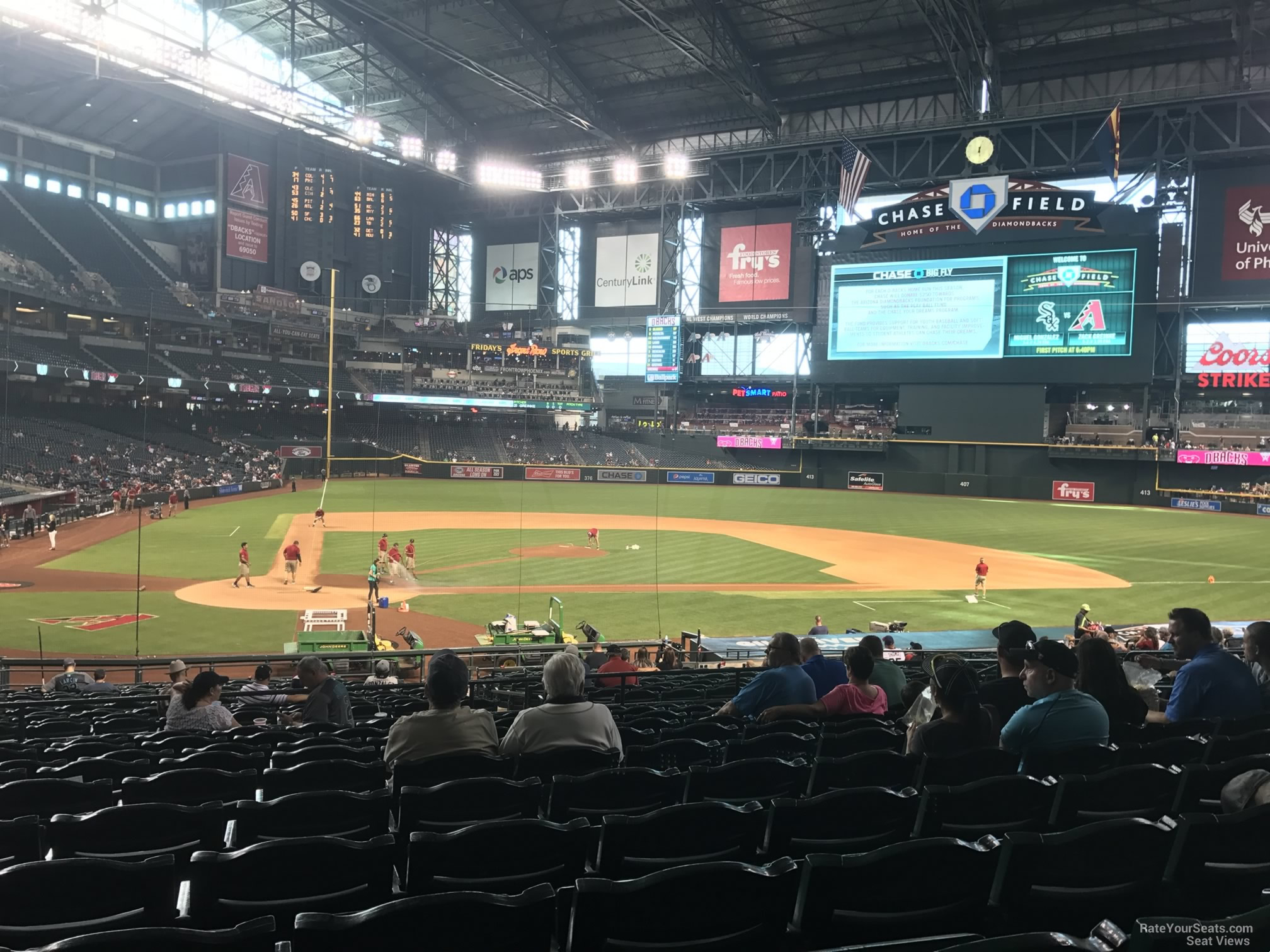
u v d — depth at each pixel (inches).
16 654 775.7
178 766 228.2
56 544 1414.9
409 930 92.0
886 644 665.0
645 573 1280.8
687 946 105.8
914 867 110.4
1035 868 114.8
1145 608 1086.4
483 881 130.7
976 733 215.9
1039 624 994.7
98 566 1229.7
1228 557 1504.7
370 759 242.4
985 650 673.6
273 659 558.3
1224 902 119.6
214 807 161.2
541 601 1072.2
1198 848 117.3
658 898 102.1
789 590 1178.6
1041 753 194.2
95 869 112.3
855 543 1664.6
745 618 1003.3
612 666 543.2
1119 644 590.9
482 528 1759.4
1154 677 328.5
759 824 146.9
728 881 104.6
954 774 196.1
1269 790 136.6
